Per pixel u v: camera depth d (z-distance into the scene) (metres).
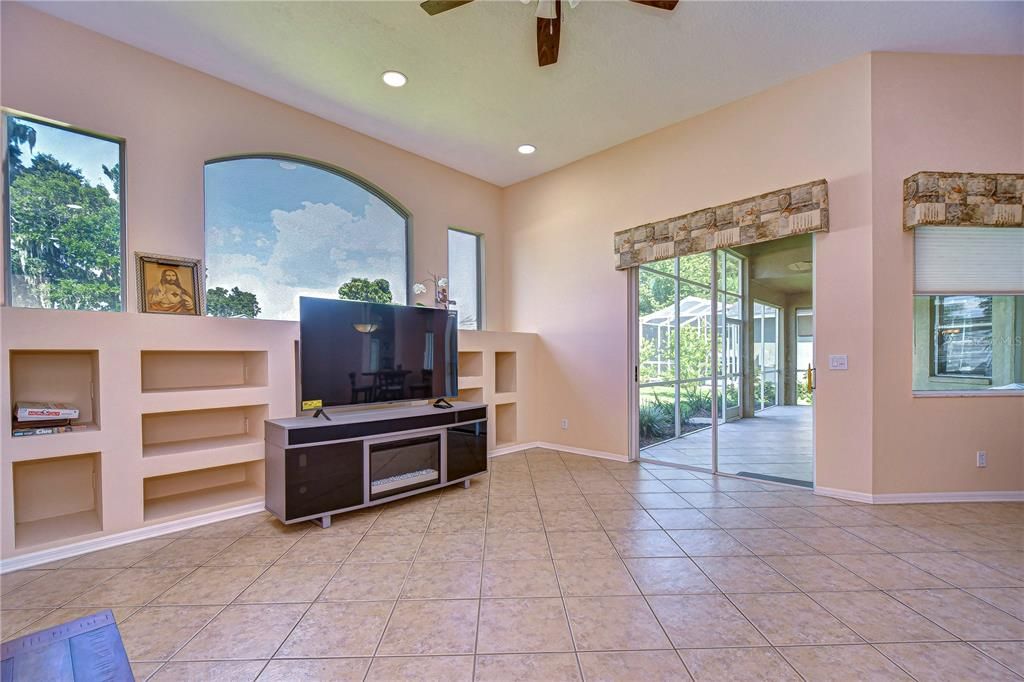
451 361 3.93
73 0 2.52
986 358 3.27
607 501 3.30
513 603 1.97
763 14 2.70
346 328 3.22
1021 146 3.15
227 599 2.00
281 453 2.76
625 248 4.39
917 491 3.18
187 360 3.20
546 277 5.15
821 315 3.35
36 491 2.63
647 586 2.10
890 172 3.13
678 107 3.80
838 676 1.50
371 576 2.21
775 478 3.72
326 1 2.55
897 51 3.12
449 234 5.10
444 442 3.49
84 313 2.46
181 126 3.11
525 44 2.94
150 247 2.95
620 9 2.63
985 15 2.73
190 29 2.77
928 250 3.21
